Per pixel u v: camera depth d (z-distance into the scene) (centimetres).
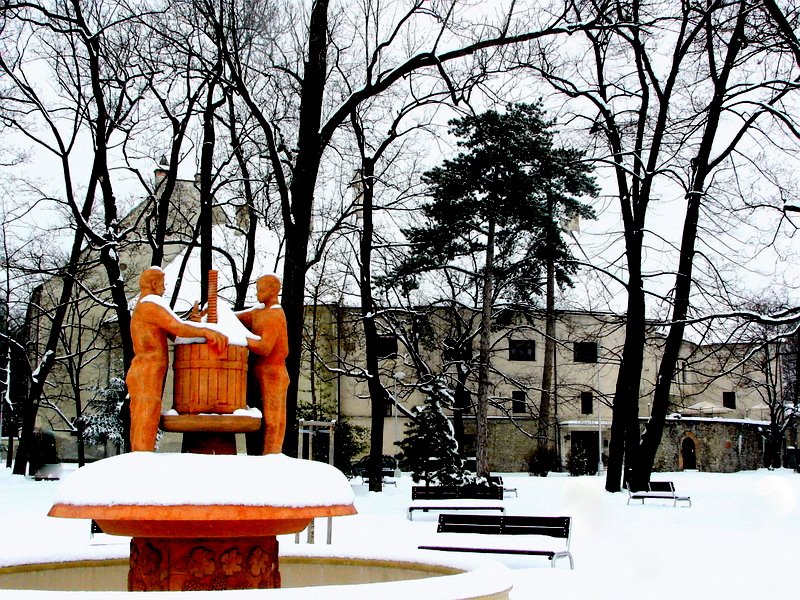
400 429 5941
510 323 4809
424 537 1694
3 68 2761
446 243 4156
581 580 1268
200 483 611
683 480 4278
